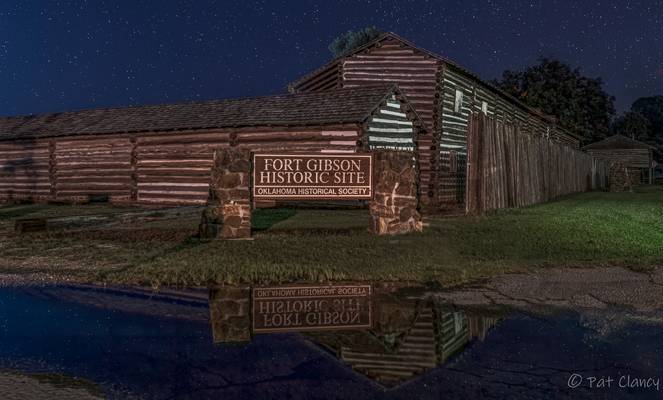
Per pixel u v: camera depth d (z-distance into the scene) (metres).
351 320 5.03
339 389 3.46
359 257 7.87
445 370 3.76
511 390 3.43
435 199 20.41
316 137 17.69
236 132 18.94
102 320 5.04
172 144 20.28
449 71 21.73
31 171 23.45
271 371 3.77
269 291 6.14
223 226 9.81
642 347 4.21
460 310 5.32
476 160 13.73
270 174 10.38
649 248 8.51
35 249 9.01
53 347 4.29
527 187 17.89
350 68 21.80
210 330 4.74
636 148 59.81
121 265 7.56
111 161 21.62
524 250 8.37
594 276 6.66
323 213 15.05
